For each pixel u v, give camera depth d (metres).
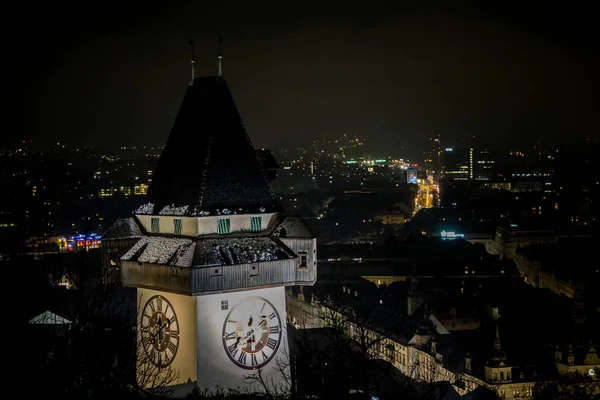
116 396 75.75
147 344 91.38
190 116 93.75
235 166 92.62
